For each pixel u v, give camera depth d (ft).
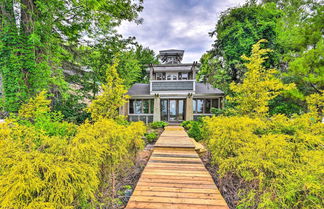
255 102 17.43
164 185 8.30
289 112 21.49
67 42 24.63
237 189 9.27
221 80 29.86
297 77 20.13
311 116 12.75
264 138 8.27
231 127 10.32
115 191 9.68
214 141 11.16
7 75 15.25
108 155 8.42
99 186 8.21
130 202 6.75
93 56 31.24
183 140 18.20
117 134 9.15
